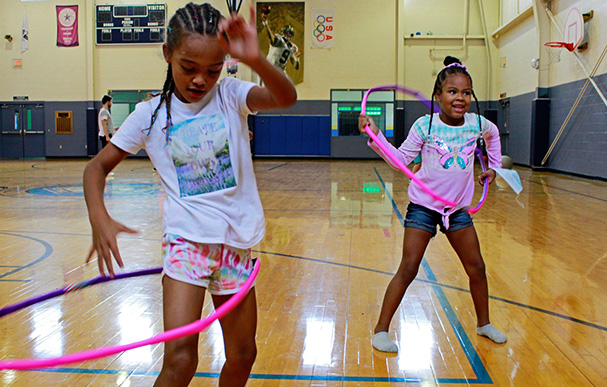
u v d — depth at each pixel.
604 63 11.12
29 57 19.00
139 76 18.88
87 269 4.20
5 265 4.32
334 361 2.52
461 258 2.79
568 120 12.84
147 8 18.59
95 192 1.54
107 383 2.28
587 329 2.95
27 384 2.27
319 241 5.30
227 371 1.73
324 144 19.16
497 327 2.97
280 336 2.83
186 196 1.60
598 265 4.33
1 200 8.30
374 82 18.59
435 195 2.39
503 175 2.65
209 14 1.45
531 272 4.12
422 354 2.61
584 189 9.79
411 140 2.67
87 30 18.75
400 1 18.11
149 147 1.63
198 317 1.54
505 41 17.11
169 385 1.47
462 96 2.60
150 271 2.44
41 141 19.27
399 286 2.70
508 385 2.28
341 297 3.51
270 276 4.00
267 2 18.47
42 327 2.93
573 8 12.15
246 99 1.59
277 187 10.33
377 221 6.50
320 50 18.66
